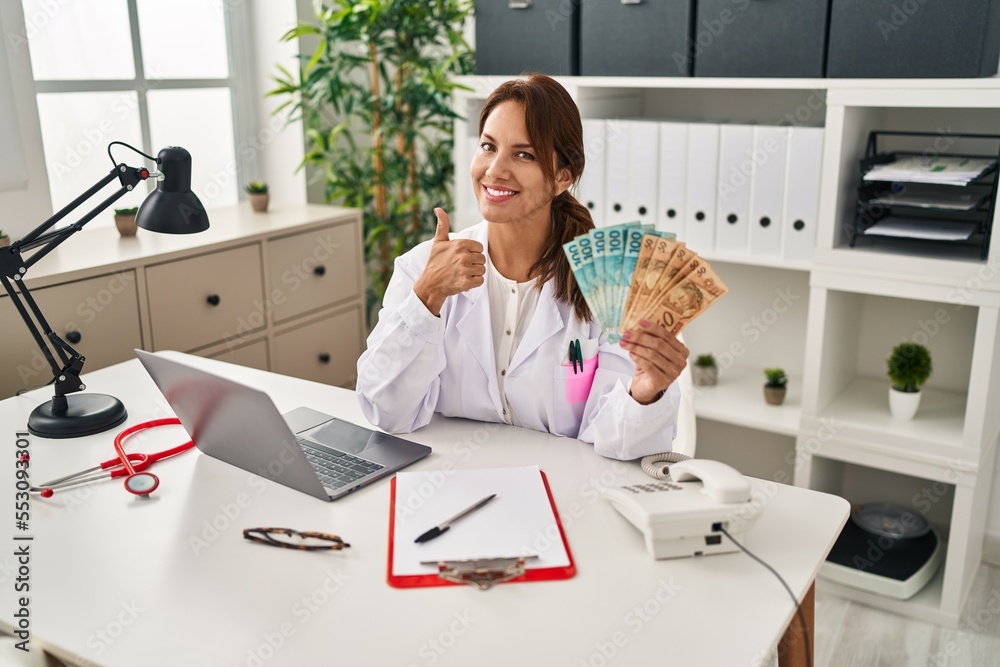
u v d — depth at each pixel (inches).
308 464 50.4
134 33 108.0
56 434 60.4
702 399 100.8
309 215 111.5
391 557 45.5
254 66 123.9
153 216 59.6
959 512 85.0
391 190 131.5
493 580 43.5
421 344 58.0
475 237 63.1
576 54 99.1
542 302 60.8
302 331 109.4
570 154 58.6
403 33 115.9
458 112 117.6
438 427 62.6
